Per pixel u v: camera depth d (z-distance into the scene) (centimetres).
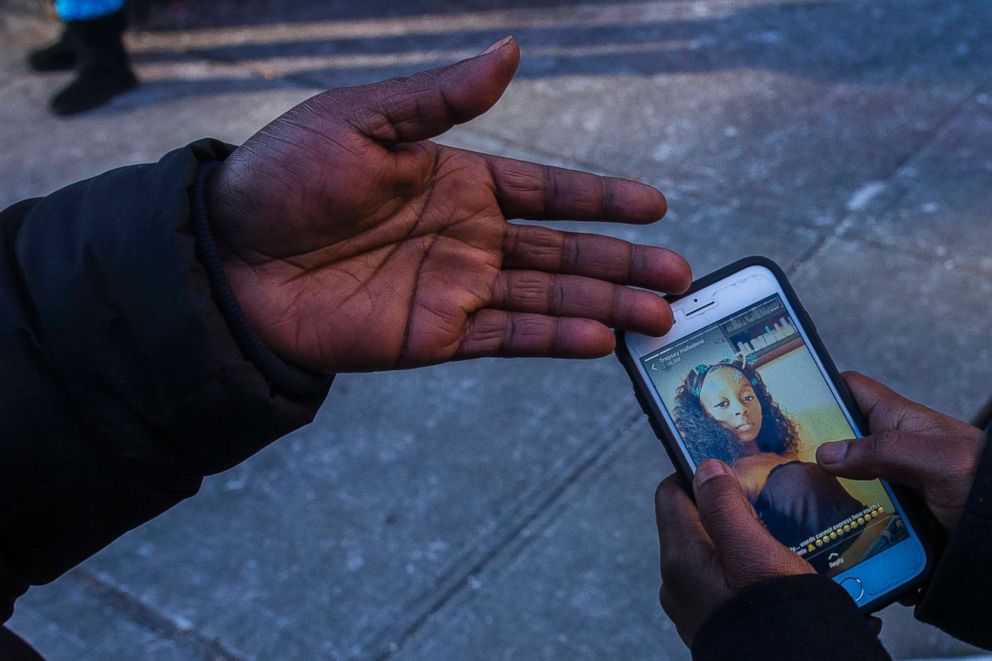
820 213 322
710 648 96
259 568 255
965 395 267
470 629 237
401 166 126
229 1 475
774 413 144
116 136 405
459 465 272
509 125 375
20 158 403
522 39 419
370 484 271
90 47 414
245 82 423
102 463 108
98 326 106
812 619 93
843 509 139
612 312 141
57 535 109
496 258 139
